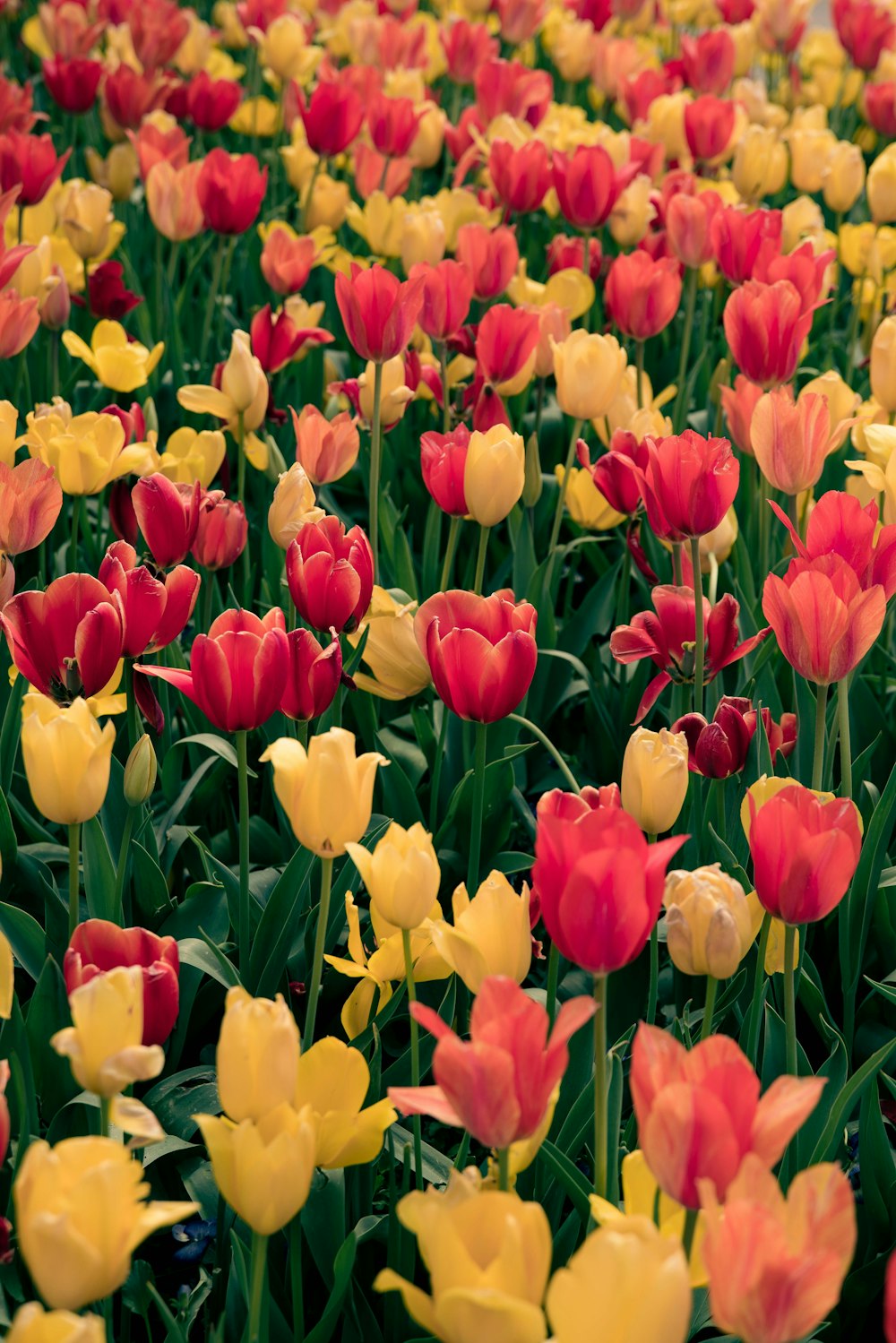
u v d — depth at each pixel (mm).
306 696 1570
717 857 1734
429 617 1577
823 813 1418
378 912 1543
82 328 2598
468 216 2494
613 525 2049
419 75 3289
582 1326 1240
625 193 2445
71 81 2781
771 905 1431
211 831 1895
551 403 2541
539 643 1994
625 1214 1395
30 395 2229
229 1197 1340
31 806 1819
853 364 2508
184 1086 1685
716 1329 1541
